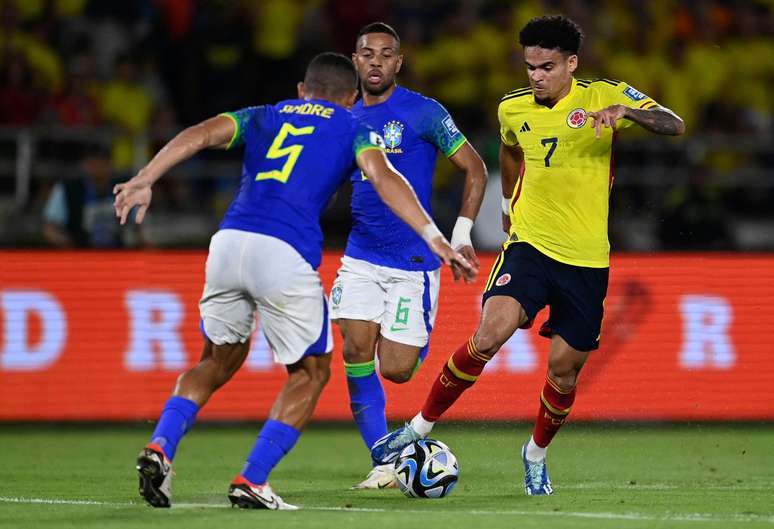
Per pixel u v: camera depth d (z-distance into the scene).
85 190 42.16
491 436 37.50
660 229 45.78
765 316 41.62
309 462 31.14
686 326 41.12
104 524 18.16
